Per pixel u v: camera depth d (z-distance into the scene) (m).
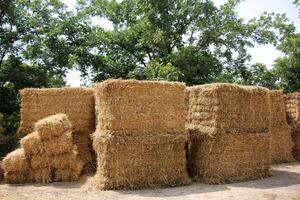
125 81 7.67
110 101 7.62
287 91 20.86
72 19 19.09
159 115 7.88
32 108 9.49
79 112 9.52
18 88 16.89
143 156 7.67
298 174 9.36
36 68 17.92
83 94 9.59
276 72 21.16
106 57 20.25
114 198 6.82
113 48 20.77
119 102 7.63
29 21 18.05
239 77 21.48
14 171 8.07
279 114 11.31
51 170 8.21
